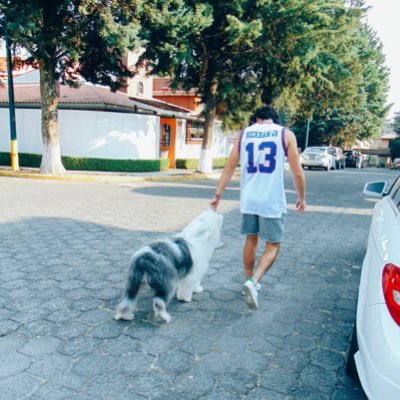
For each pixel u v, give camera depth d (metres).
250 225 3.96
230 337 3.50
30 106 19.50
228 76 17.30
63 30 13.45
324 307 4.21
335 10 16.92
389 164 57.19
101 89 22.91
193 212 9.36
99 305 4.02
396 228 2.62
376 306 2.18
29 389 2.68
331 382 2.90
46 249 5.89
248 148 3.83
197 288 4.45
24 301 4.05
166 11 13.13
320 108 23.19
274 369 3.04
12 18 11.66
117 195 11.73
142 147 19.39
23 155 18.45
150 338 3.42
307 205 11.44
